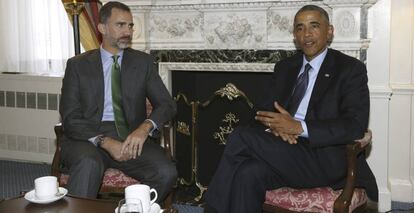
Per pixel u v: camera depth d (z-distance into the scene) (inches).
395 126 128.3
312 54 99.0
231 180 91.3
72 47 164.2
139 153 101.5
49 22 165.5
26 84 168.2
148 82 111.1
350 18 114.3
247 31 123.8
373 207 119.1
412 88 124.7
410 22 124.1
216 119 132.1
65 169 105.0
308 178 91.1
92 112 106.7
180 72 135.8
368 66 122.0
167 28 132.1
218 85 131.8
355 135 90.5
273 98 104.1
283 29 121.3
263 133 93.6
